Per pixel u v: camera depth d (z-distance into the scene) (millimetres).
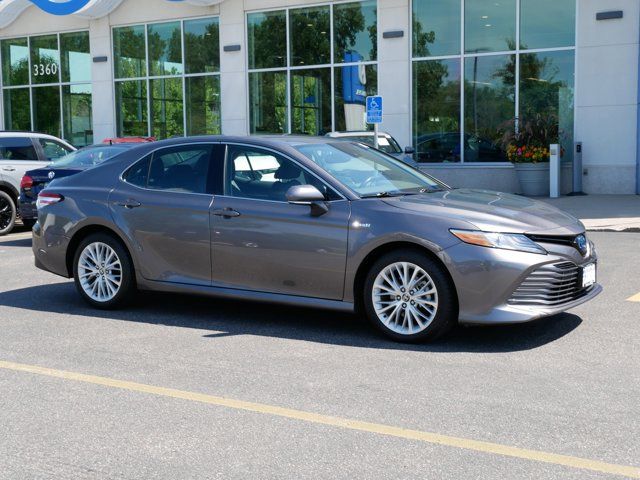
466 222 6059
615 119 18359
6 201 14469
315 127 22203
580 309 7363
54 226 7875
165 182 7375
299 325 6992
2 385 5375
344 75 21609
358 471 3887
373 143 17484
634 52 18062
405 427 4469
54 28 26094
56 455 4164
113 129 25406
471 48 19969
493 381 5266
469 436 4316
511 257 5918
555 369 5516
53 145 15305
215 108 23688
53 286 9117
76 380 5465
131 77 25016
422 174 7473
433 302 6129
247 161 7020
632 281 8680
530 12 19203
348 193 6527
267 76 22719
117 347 6336
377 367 5641
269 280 6777
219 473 3900
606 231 13078
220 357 5988
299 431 4441
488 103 19938
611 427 4410
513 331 6594
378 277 6324
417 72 20641
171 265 7254
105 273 7684
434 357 5871
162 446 4262
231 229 6883
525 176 18797
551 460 3980
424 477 3807
